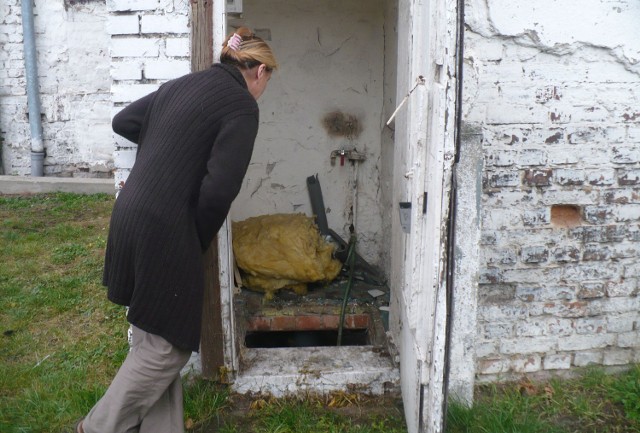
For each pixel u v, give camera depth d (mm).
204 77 2594
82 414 3102
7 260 5324
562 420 3174
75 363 3633
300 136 4828
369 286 4613
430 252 2588
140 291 2457
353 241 4770
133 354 2586
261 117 4781
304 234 4422
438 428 2652
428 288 2613
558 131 3281
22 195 7586
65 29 7758
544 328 3471
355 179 4883
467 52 3178
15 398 3248
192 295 2516
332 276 4523
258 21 4629
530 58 3209
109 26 2996
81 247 5633
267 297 4340
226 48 2734
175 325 2496
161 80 3047
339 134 4832
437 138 2426
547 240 3381
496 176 3303
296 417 3129
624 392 3312
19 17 7652
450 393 3172
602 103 3270
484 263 3383
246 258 4281
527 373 3520
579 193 3346
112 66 3037
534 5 3146
